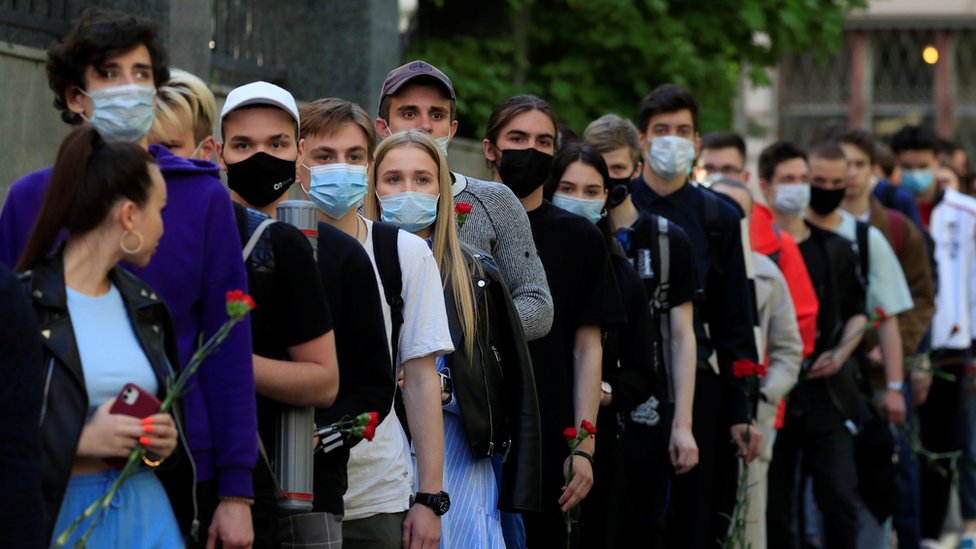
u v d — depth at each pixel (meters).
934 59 57.09
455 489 13.09
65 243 9.09
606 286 15.27
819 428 21.16
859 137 25.25
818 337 21.28
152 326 9.20
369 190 13.78
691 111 18.67
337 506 11.15
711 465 18.05
